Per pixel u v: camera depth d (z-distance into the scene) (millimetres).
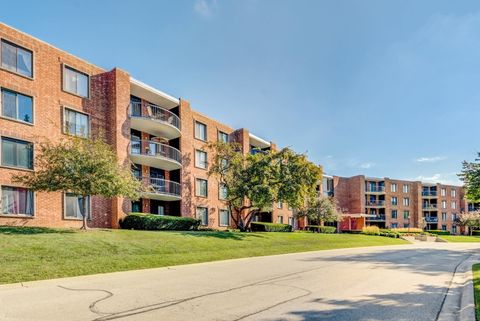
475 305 8211
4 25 21531
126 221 25719
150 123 29781
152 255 17031
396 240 46531
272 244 27219
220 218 39781
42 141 22469
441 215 83000
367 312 7918
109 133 26516
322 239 34844
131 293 9672
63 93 24344
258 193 30422
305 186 31734
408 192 81125
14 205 20938
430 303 8969
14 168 21000
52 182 19547
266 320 7160
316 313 7750
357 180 76500
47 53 23703
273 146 49875
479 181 26094
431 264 18297
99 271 13375
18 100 21875
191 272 14047
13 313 7539
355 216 65812
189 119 35562
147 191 27500
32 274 11727
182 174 34219
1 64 21234
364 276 13359
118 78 27094
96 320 7055
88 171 19859
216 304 8477
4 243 14719
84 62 25953
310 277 12938
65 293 9594
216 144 33750
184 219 30031
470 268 16547
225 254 20266
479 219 69875
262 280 12141
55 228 20547
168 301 8734
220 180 35688
